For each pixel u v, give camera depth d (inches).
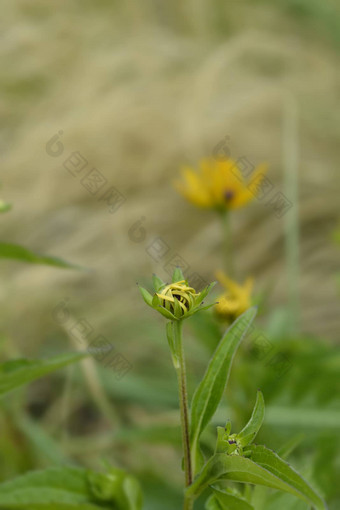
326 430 40.9
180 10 124.6
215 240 78.7
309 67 113.0
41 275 70.9
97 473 33.2
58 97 97.3
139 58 100.4
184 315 30.0
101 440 52.2
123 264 74.1
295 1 131.8
